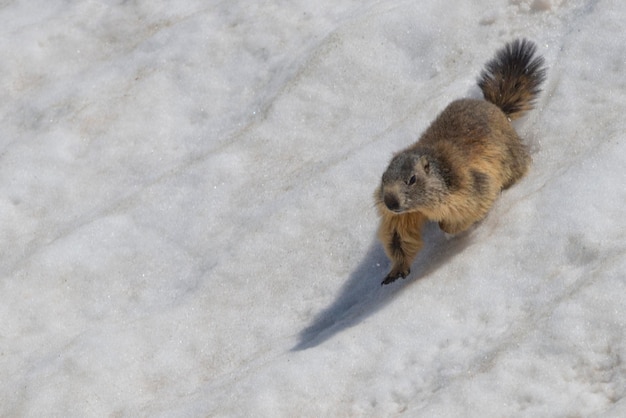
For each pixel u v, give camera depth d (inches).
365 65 703.7
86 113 754.2
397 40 709.9
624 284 472.1
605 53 632.4
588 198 535.8
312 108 697.0
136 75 775.7
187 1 837.2
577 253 510.9
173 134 726.5
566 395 440.5
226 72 754.8
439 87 673.0
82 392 550.3
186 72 762.8
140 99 754.2
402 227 543.8
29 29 840.9
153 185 682.8
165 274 624.4
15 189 712.4
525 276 515.2
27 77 810.2
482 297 514.6
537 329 471.5
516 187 585.9
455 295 522.9
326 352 513.0
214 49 772.0
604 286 474.9
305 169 653.9
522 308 498.6
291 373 506.3
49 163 725.9
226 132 712.4
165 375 553.6
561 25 670.5
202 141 713.6
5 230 686.5
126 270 632.4
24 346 596.7
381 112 677.3
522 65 621.0
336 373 500.7
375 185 618.5
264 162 675.4
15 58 820.6
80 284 629.9
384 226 547.2
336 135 674.2
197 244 634.8
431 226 585.6
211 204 657.0
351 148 654.5
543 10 685.3
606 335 456.4
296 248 603.2
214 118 727.7
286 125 693.9
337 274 584.4
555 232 526.6
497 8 699.4
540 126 614.2
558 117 611.2
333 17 764.0
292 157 671.1
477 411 445.7
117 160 718.5
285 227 615.8
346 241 596.1
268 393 501.0
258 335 563.2
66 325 607.2
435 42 700.0
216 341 565.9
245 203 649.0
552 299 490.9
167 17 824.3
